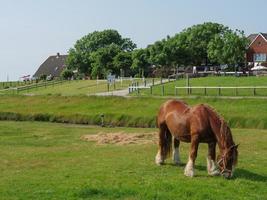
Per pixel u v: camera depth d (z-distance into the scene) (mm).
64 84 98938
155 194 14070
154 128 37562
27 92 83125
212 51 121812
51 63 190625
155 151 22359
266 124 38375
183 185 15016
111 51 136875
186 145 24594
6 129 35938
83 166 18562
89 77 140125
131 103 51656
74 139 28891
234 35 119562
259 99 46594
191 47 133750
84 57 150250
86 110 51688
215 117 16016
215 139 16391
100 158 20406
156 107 48406
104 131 34062
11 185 15484
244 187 15078
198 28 138000
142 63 129000
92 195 14203
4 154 22328
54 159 20594
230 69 119375
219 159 16000
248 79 70875
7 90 90062
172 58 128625
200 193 14250
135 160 19531
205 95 53844
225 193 14359
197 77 85000
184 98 50656
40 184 15461
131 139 27703
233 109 44062
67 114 47750
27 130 35156
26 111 52906
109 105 52438
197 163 18875
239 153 22344
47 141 28047
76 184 15297
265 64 127312
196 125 16250
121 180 15750
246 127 38906
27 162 20062
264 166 18719
